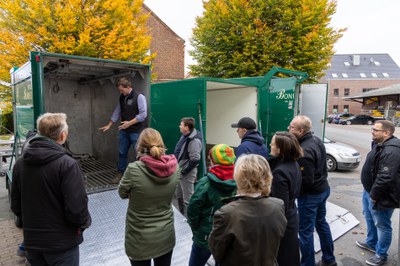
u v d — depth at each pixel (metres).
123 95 4.84
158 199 2.34
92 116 6.79
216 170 2.36
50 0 8.83
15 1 8.42
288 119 6.30
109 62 4.34
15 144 5.25
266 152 3.58
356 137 18.83
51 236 2.00
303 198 3.10
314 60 11.09
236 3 11.02
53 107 6.31
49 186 1.97
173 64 17.61
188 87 5.40
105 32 9.41
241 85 6.05
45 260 2.10
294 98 6.25
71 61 4.16
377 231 3.52
